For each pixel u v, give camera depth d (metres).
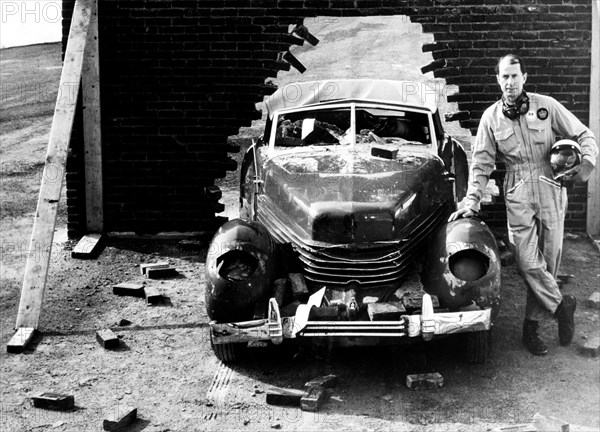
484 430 4.83
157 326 6.74
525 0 8.50
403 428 4.90
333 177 6.23
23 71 18.61
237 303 5.57
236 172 11.82
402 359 5.90
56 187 7.03
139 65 8.87
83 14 7.48
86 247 8.66
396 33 16.39
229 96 8.88
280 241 6.12
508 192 5.79
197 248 8.78
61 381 5.75
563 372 5.62
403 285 5.70
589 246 8.52
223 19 8.73
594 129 8.62
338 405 5.25
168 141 9.01
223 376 5.77
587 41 8.51
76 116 8.95
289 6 8.66
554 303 5.84
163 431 4.97
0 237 9.37
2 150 13.24
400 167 6.43
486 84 8.66
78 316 7.00
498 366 5.74
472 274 5.45
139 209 9.14
